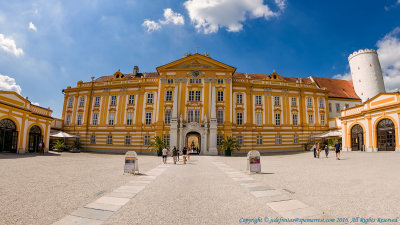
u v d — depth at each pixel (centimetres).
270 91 4319
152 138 4025
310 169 1590
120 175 1367
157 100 4134
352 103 4819
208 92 3941
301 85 4450
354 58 5241
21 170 1433
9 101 2769
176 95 3903
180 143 3706
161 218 611
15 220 580
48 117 3425
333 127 4288
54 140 4259
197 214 645
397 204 702
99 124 4297
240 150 4025
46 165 1758
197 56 4041
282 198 807
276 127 4228
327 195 830
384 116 2838
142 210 681
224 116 3922
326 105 4528
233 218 612
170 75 4016
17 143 2847
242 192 911
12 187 947
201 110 3881
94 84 4491
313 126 4372
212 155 3647
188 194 885
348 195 822
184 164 2161
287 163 2092
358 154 2683
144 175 1399
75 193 875
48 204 725
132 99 4259
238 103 4162
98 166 1819
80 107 4466
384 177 1156
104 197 830
